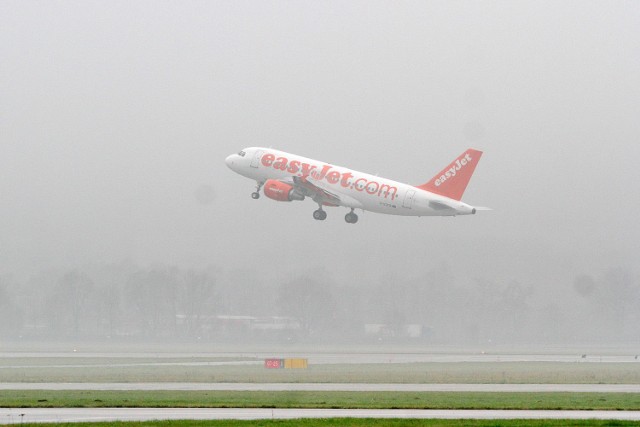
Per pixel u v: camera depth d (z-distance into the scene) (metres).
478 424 139.25
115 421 140.75
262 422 140.50
